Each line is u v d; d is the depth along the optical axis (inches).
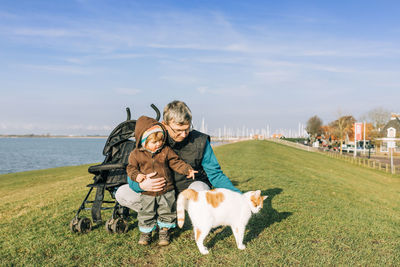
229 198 134.8
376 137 2632.9
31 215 229.5
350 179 751.7
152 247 150.0
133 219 198.8
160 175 138.8
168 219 145.5
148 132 132.0
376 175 1087.6
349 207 300.0
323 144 3447.3
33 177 750.5
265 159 944.3
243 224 141.6
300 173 635.5
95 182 164.2
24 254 145.7
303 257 146.1
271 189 346.6
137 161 138.6
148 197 141.6
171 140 143.9
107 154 170.9
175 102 137.9
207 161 154.2
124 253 142.6
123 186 155.7
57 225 191.9
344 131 3046.3
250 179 425.4
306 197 313.9
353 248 165.6
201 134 152.6
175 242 155.5
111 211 226.4
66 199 298.2
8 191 517.0
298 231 188.5
